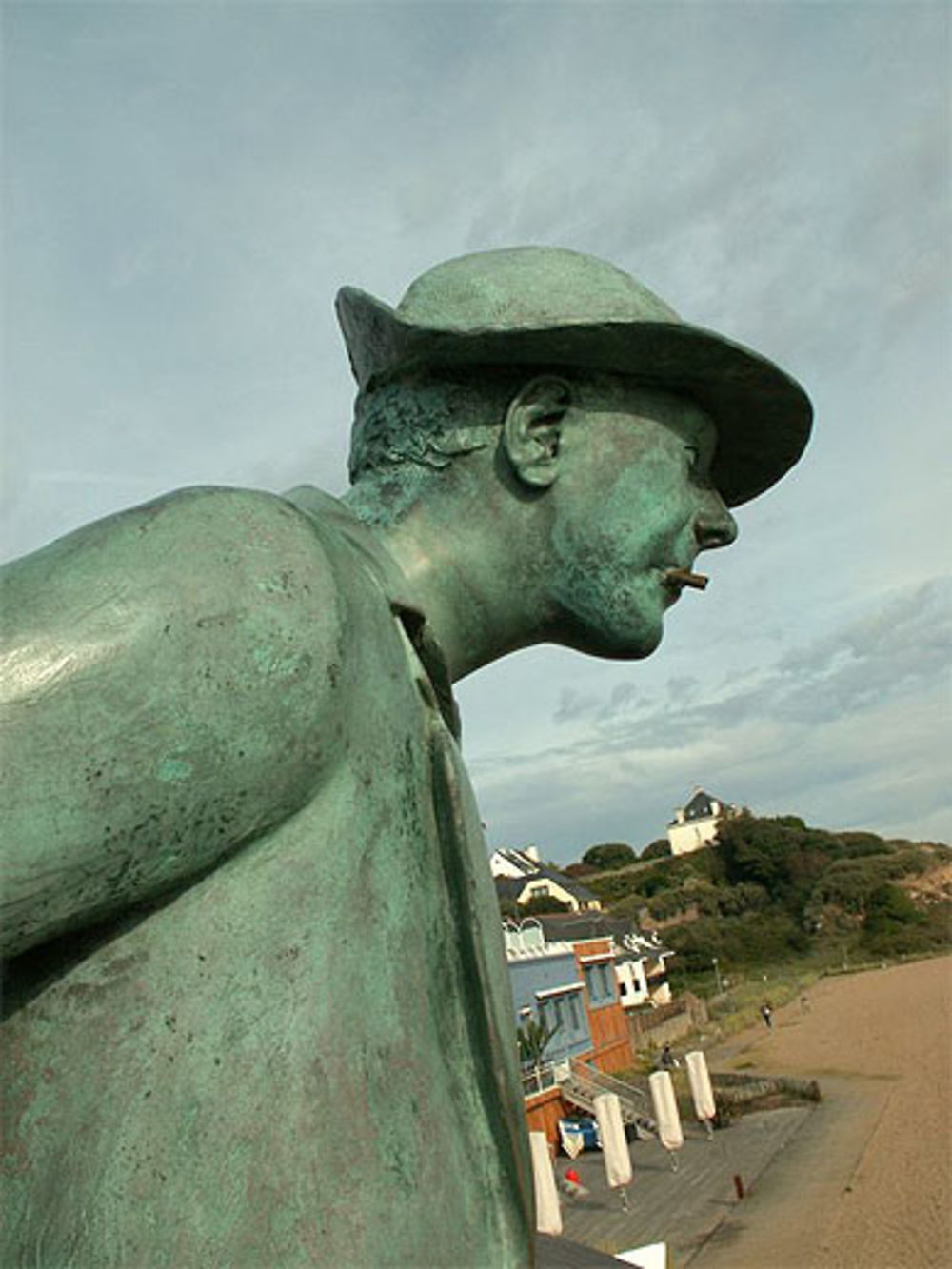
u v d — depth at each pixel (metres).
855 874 78.94
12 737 1.23
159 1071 1.34
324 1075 1.42
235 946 1.41
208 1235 1.32
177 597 1.35
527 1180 1.70
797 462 2.39
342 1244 1.38
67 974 1.37
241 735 1.36
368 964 1.52
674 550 2.06
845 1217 17.25
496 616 1.98
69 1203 1.31
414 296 2.02
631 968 53.94
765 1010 48.69
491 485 1.95
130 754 1.29
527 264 1.98
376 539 1.88
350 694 1.53
